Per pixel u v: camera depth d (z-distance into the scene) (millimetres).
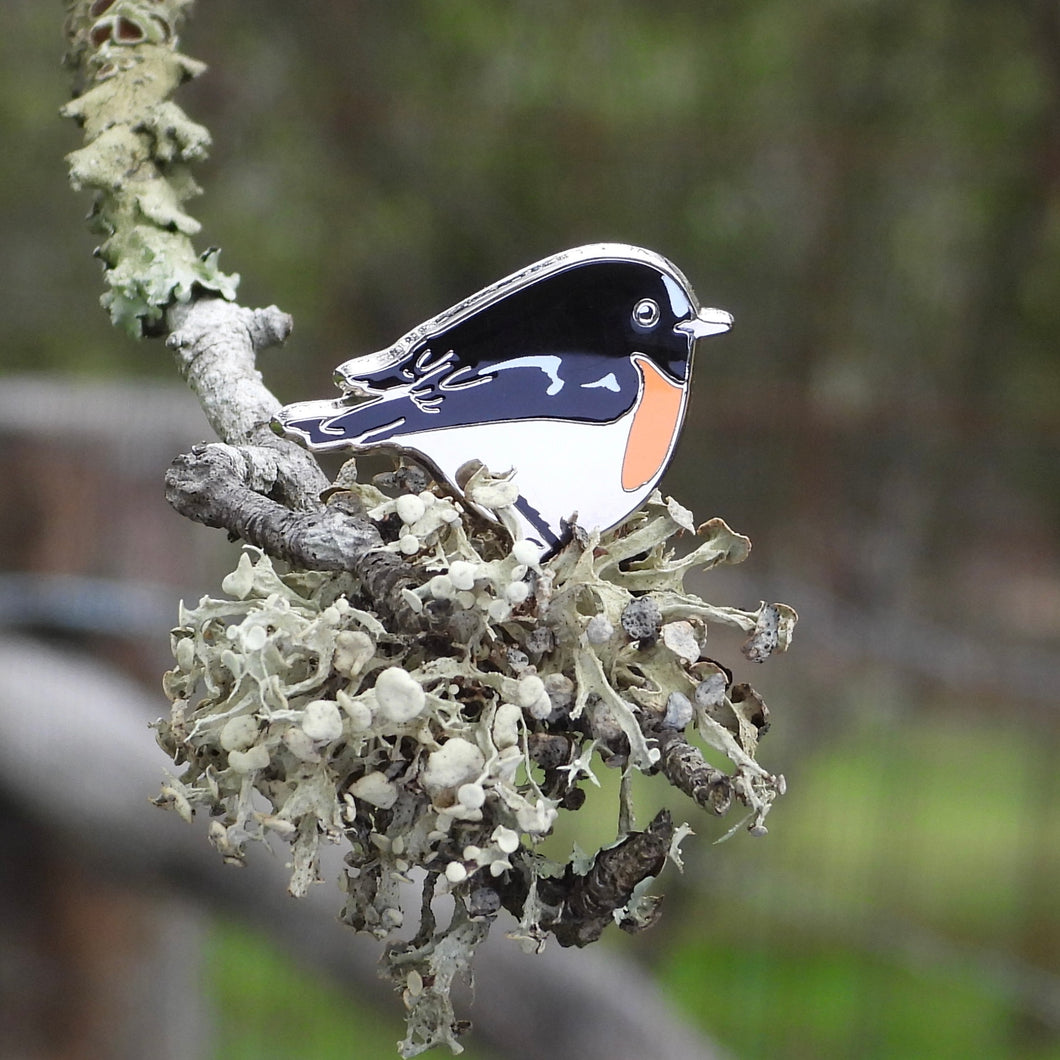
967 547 7949
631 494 1407
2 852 4742
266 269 8789
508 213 8945
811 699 6805
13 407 4797
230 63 8719
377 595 1293
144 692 4875
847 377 8945
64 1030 4887
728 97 8844
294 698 1306
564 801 1384
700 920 7387
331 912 4246
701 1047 4547
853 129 8859
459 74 8812
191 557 5043
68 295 9344
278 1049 6191
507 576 1271
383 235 8688
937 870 7449
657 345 1432
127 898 4992
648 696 1351
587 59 8711
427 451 1386
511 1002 4219
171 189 1922
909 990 7074
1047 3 8281
